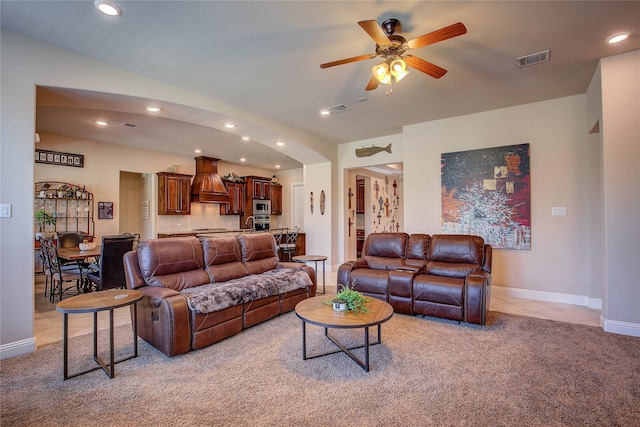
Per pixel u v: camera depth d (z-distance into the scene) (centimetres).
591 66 328
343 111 457
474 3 227
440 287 347
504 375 232
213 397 207
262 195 955
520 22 250
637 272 302
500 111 455
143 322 290
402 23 250
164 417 187
